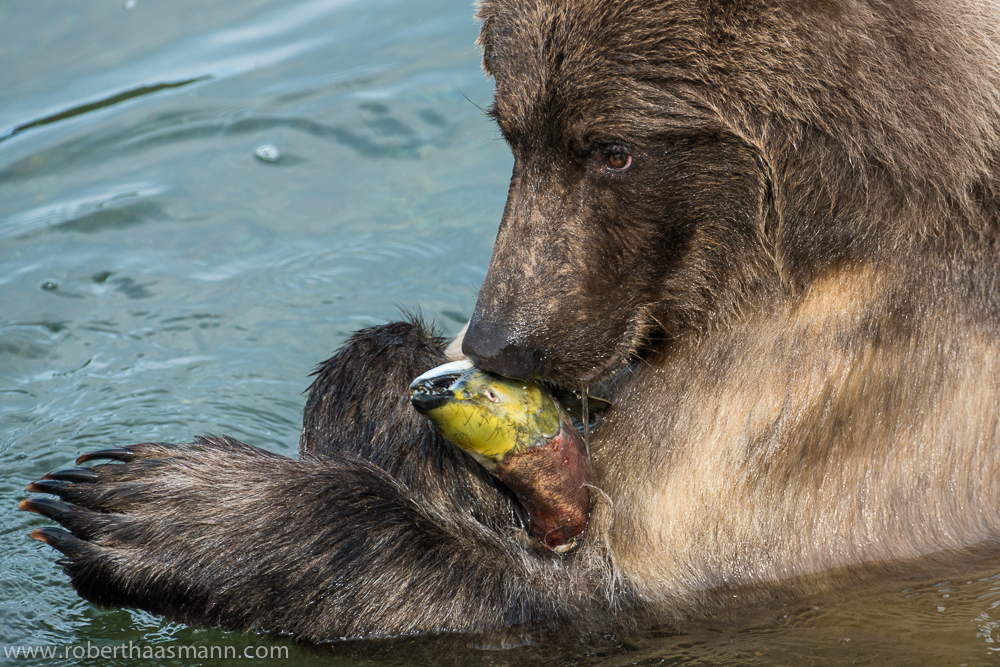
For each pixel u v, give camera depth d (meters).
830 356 8.80
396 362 9.97
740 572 9.02
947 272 8.55
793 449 8.95
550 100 8.03
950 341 8.73
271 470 9.34
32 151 17.16
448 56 18.91
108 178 16.77
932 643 8.46
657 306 8.94
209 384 13.25
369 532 8.91
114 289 14.86
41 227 15.85
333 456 9.60
